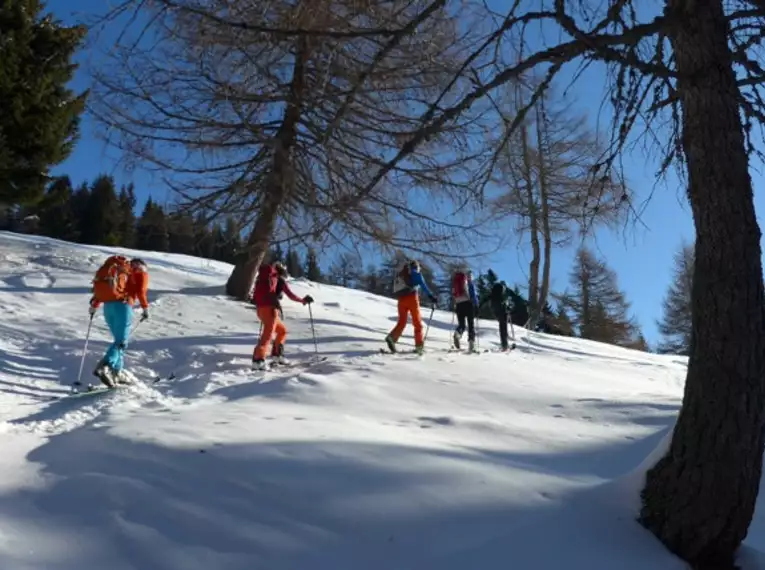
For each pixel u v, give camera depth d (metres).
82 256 16.66
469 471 4.08
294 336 11.37
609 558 3.18
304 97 4.21
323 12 3.60
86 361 8.52
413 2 3.84
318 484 3.75
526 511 3.55
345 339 11.38
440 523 3.36
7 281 13.02
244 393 7.09
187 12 3.46
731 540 3.30
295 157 6.25
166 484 3.74
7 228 48.69
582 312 34.88
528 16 3.53
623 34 3.31
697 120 3.34
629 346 36.62
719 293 3.25
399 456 4.28
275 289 8.95
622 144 4.09
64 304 11.70
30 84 15.91
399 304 10.45
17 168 16.80
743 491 3.23
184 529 3.23
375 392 7.17
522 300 13.32
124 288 7.43
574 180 9.97
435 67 4.37
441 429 5.61
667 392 9.84
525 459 4.75
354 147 8.58
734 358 3.22
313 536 3.20
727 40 3.41
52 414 6.00
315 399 6.65
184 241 14.46
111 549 3.05
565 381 9.59
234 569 2.92
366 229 11.50
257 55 3.75
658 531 3.42
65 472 4.01
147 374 8.28
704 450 3.29
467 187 4.62
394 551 3.10
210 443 4.42
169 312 12.09
